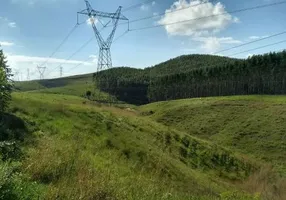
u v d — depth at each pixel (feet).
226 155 152.35
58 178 35.76
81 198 29.48
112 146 91.81
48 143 50.62
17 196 27.91
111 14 171.53
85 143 76.79
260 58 466.29
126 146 95.50
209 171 130.11
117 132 111.24
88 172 35.42
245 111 320.09
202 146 151.23
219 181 113.09
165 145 129.70
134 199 32.37
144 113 364.38
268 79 454.81
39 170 35.94
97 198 30.12
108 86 458.50
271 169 160.97
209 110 338.75
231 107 336.29
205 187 78.23
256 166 156.97
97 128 106.83
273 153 230.27
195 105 359.05
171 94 583.58
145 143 111.55
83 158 45.85
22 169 36.24
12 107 94.27
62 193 29.63
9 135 63.31
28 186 30.78
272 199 80.18
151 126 146.10
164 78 591.78
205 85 539.70
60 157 40.60
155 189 36.45
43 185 33.17
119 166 62.80
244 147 249.96
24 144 59.26
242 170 145.48
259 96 376.07
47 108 106.32
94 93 440.04
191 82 558.97
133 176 41.93
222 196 53.42
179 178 81.41
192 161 132.77
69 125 97.19
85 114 116.88
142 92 638.53
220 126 297.94
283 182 121.49
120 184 35.17
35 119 91.45
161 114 349.00
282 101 334.65
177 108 357.82
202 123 309.83
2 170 29.91
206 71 540.52
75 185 31.37
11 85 82.69
